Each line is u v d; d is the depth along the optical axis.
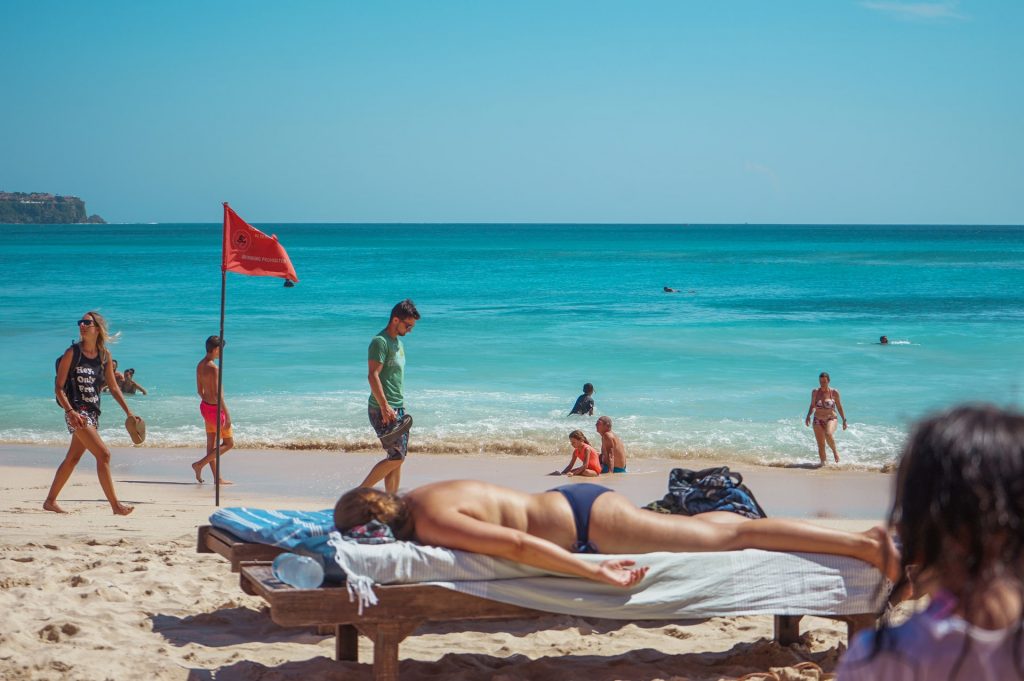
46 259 80.50
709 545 4.66
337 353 24.50
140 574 6.59
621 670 4.95
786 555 4.61
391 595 4.23
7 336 27.50
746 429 16.00
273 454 14.51
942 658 1.46
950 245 123.56
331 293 45.50
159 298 41.47
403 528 4.60
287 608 4.12
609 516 4.64
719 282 54.22
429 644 5.52
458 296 43.91
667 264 75.44
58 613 5.59
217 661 5.01
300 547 4.68
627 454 14.56
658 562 4.50
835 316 34.12
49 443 15.02
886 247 116.62
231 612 5.87
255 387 19.67
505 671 4.89
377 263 77.31
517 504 4.63
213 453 12.52
